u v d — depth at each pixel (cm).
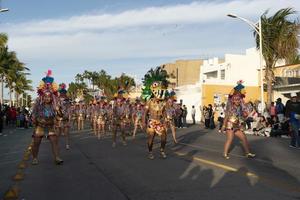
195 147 1727
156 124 1343
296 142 1741
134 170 1127
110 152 1577
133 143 1970
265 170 1093
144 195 824
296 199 766
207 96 4634
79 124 3161
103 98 2477
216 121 4234
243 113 1342
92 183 966
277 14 2959
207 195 807
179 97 5316
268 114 2602
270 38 2970
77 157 1441
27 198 833
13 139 2361
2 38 5184
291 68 4241
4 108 4153
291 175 1016
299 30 2956
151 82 1348
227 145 1345
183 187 888
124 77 7862
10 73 5934
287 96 3884
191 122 4562
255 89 4750
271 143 1912
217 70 5484
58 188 923
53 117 1266
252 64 5184
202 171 1083
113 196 829
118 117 1842
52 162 1326
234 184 908
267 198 775
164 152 1424
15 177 1066
